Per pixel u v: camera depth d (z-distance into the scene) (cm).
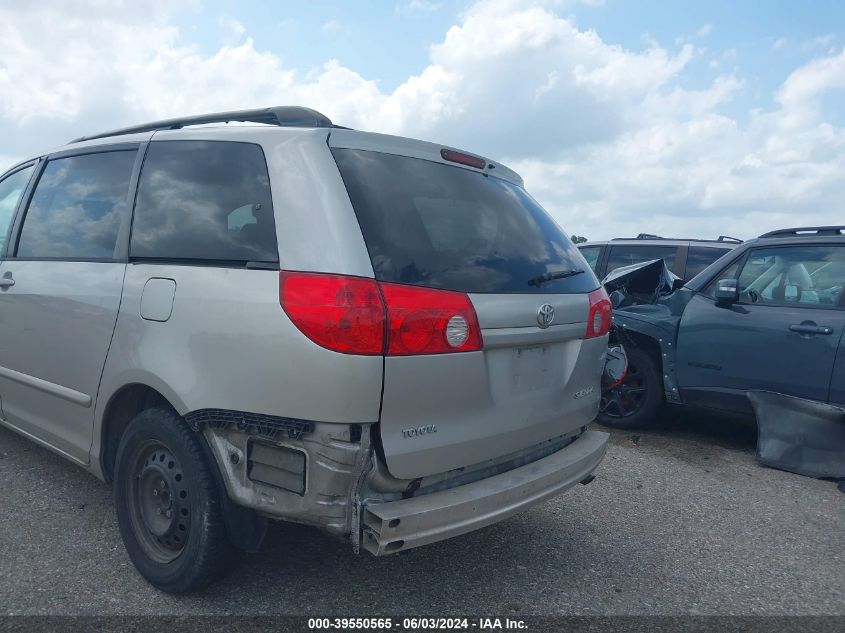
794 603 334
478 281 287
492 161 356
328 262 256
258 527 291
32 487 423
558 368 331
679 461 554
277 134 294
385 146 299
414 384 259
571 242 379
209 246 294
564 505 450
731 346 566
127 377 312
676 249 916
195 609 299
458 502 267
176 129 346
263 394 261
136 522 322
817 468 520
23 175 448
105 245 347
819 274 546
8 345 408
